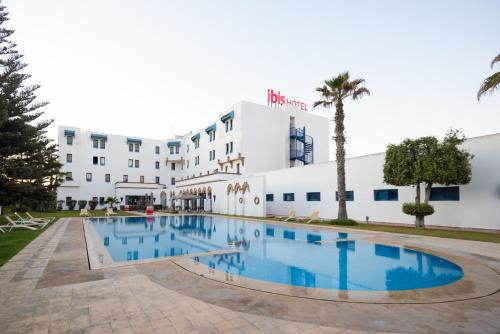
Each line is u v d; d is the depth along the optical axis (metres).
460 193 16.78
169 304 4.85
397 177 16.83
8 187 19.55
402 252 10.41
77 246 10.79
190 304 4.86
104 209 47.97
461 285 6.12
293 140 40.34
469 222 16.28
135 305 4.79
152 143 55.50
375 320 4.32
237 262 8.83
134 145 53.62
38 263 7.83
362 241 12.56
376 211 21.14
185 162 55.28
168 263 7.85
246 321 4.22
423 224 16.91
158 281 6.15
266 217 26.58
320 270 8.04
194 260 8.30
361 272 7.81
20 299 5.02
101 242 12.02
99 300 5.00
